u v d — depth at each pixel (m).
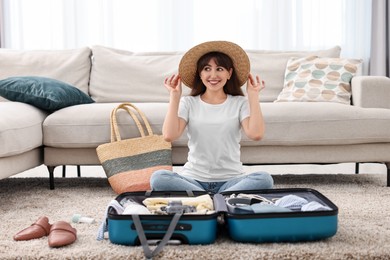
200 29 4.70
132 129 2.74
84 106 2.87
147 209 1.82
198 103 2.26
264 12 4.70
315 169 3.71
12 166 2.47
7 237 1.87
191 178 2.19
